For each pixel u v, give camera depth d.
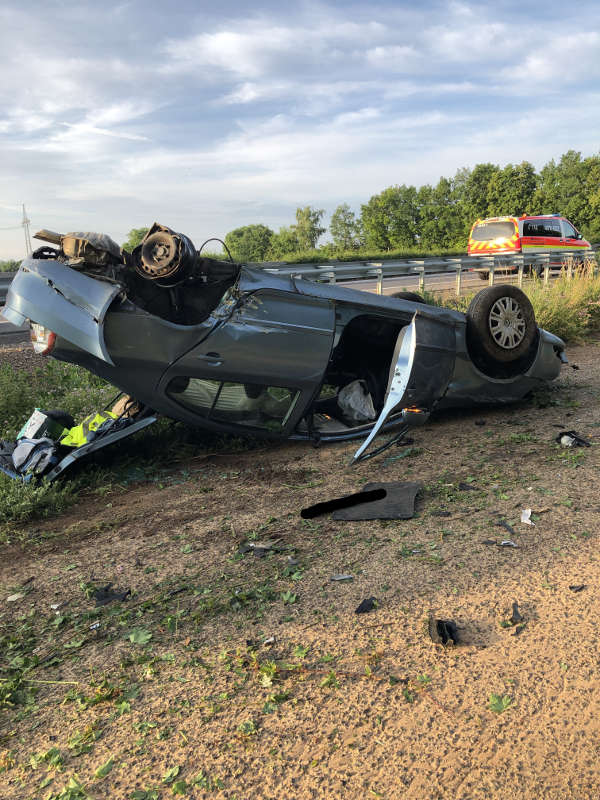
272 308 5.07
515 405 6.33
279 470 5.14
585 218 85.12
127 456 5.68
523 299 5.77
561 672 2.33
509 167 86.31
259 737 2.16
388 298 5.64
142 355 4.79
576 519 3.56
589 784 1.84
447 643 2.54
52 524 4.48
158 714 2.35
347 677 2.43
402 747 2.06
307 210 131.12
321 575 3.28
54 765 2.15
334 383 6.49
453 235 100.12
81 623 3.09
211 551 3.74
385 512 3.95
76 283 4.53
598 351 9.58
